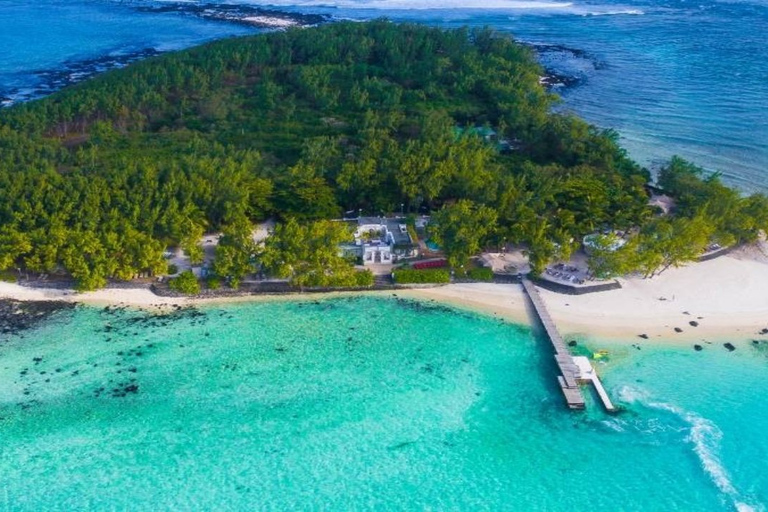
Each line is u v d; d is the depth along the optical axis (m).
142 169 124.25
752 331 100.12
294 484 75.62
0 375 88.94
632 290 108.88
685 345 97.19
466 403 87.19
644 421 84.50
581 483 76.56
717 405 86.94
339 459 78.81
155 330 98.62
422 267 112.19
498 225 114.25
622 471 78.00
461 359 94.75
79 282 102.94
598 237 109.44
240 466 77.62
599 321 101.69
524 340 98.31
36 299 104.12
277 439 81.19
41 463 77.19
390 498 74.25
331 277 106.25
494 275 110.88
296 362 93.38
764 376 91.62
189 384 88.94
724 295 108.12
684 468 78.31
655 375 91.69
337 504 73.31
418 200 126.69
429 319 102.44
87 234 104.69
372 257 113.19
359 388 89.25
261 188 124.38
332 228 107.88
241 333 98.62
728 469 78.12
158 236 112.25
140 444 80.12
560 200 122.00
